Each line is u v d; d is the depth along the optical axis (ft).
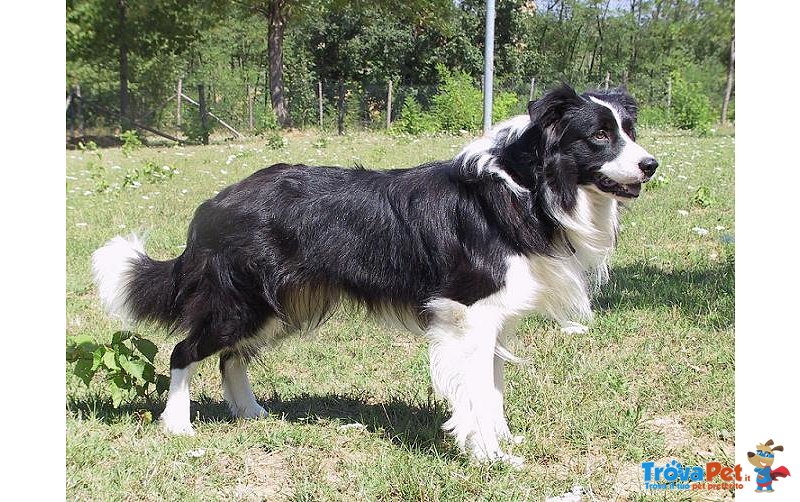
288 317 15.26
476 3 122.52
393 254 14.06
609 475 13.44
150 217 33.42
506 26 124.67
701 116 81.05
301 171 15.01
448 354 13.57
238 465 13.79
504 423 14.75
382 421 15.76
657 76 136.46
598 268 14.80
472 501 12.62
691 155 52.26
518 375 17.62
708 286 23.06
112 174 47.29
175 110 93.09
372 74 120.16
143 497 12.75
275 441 14.51
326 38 119.34
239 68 109.09
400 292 14.23
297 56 117.80
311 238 14.42
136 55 90.53
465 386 13.52
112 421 15.53
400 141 66.44
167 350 19.89
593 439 14.78
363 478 13.10
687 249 27.40
